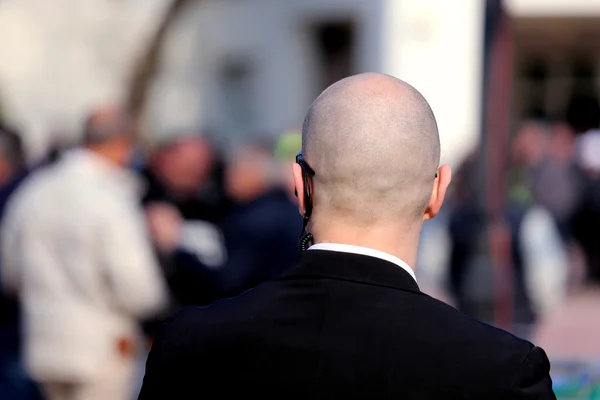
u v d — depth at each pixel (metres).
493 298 6.26
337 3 21.42
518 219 7.98
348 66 21.75
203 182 8.30
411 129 2.53
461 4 17.73
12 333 6.46
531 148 15.84
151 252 6.46
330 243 2.57
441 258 10.70
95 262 5.82
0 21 24.98
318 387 2.41
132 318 5.95
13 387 6.45
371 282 2.51
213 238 6.93
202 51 23.55
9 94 24.81
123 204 5.89
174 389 2.53
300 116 22.42
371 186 2.52
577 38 19.25
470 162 9.05
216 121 23.38
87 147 5.95
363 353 2.41
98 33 24.55
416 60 17.98
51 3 24.88
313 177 2.58
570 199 15.80
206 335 2.53
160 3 23.83
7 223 6.34
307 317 2.49
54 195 5.89
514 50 19.52
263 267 6.75
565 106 19.66
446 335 2.42
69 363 5.83
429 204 2.67
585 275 16.09
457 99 17.78
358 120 2.53
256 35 22.97
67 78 24.64
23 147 8.21
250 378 2.46
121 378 5.96
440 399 2.35
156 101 23.06
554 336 11.32
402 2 18.06
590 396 4.41
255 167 7.22
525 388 2.36
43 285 5.89
